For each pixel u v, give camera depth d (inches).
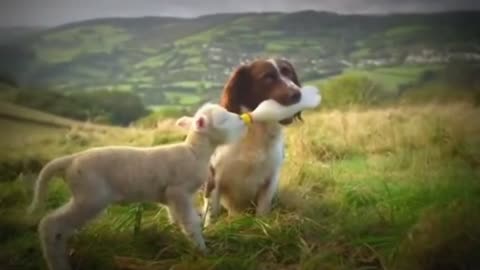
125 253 133.2
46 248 126.0
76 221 126.6
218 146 137.5
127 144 173.8
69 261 129.0
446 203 141.1
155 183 129.8
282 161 149.6
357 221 142.9
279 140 148.0
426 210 137.4
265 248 134.6
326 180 163.2
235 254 133.2
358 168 170.7
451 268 126.4
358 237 137.3
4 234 141.9
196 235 131.6
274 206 151.5
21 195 154.6
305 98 143.0
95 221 139.5
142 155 130.1
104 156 128.7
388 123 188.9
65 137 177.9
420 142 179.2
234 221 142.6
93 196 126.7
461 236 128.0
